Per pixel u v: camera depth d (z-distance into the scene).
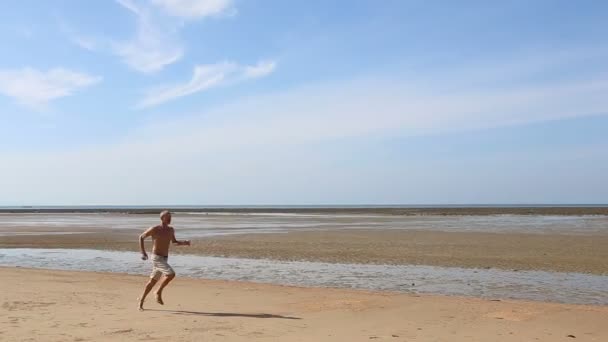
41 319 9.70
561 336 9.33
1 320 9.53
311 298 12.95
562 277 18.06
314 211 126.44
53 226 51.94
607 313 11.38
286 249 26.75
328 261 22.38
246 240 32.03
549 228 43.47
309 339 8.64
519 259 22.56
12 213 118.00
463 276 18.33
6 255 25.75
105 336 8.48
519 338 9.09
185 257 23.88
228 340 8.42
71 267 21.28
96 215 98.62
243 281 17.36
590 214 89.69
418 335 9.14
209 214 102.12
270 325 9.66
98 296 12.66
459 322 10.31
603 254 24.08
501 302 12.62
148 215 97.50
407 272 19.28
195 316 10.34
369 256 23.84
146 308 11.12
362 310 11.42
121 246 29.72
